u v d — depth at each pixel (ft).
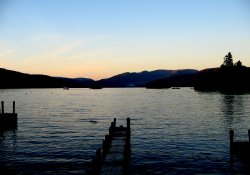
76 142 123.54
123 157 73.82
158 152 104.22
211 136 135.64
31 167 86.63
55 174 80.28
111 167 66.18
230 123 183.83
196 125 175.52
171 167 86.07
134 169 84.58
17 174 80.28
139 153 102.83
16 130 156.87
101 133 148.36
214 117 220.02
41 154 101.91
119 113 262.47
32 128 164.96
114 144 88.69
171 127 167.22
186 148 110.01
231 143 94.48
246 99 444.14
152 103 405.59
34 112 270.87
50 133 147.33
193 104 371.76
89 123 191.31
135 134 142.72
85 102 440.04
